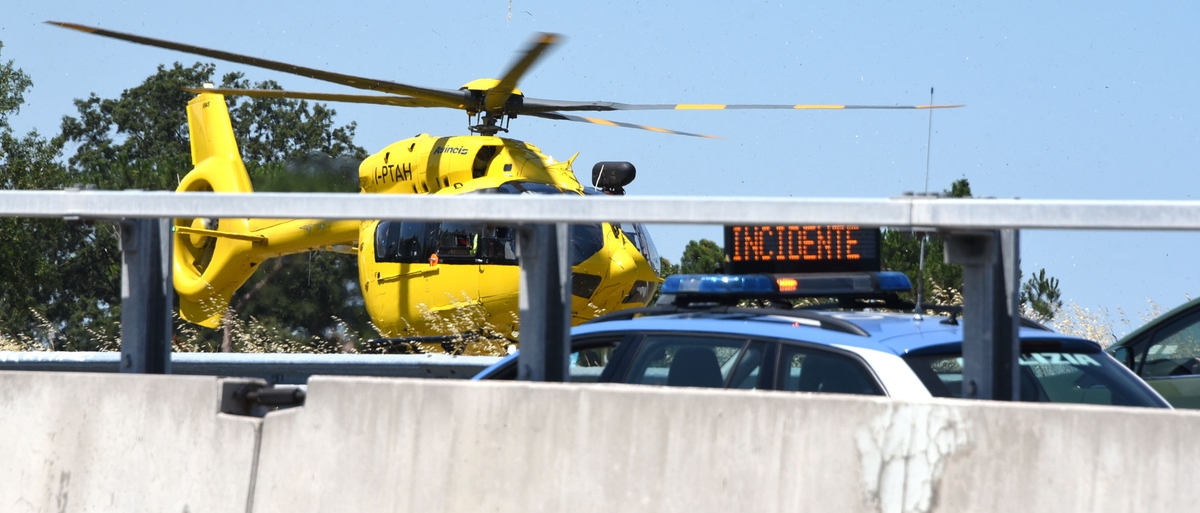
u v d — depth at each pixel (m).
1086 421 9.84
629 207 11.20
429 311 50.28
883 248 63.81
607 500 11.13
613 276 48.47
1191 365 25.31
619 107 53.50
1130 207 9.93
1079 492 9.77
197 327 79.31
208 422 12.51
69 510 12.86
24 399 13.34
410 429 11.84
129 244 13.52
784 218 10.82
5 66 119.12
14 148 118.31
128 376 12.96
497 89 51.91
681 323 16.23
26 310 128.12
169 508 12.48
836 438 10.55
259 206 12.21
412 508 11.70
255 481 12.22
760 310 16.08
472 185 50.06
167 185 139.25
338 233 62.41
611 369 16.52
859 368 14.27
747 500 10.73
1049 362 15.88
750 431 10.83
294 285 130.88
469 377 32.00
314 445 12.11
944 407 10.26
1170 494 9.51
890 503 10.29
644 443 11.12
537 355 12.44
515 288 49.81
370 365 32.66
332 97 51.22
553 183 50.38
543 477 11.36
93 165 141.38
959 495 10.09
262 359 33.56
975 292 11.39
